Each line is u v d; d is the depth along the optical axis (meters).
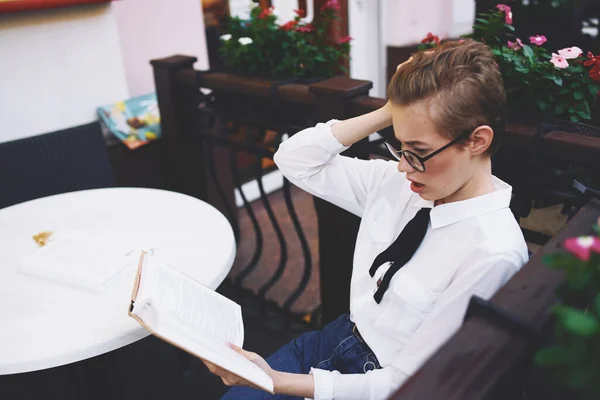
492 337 0.78
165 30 3.16
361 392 1.09
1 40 2.34
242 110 2.40
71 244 1.58
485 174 1.10
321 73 2.24
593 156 1.34
